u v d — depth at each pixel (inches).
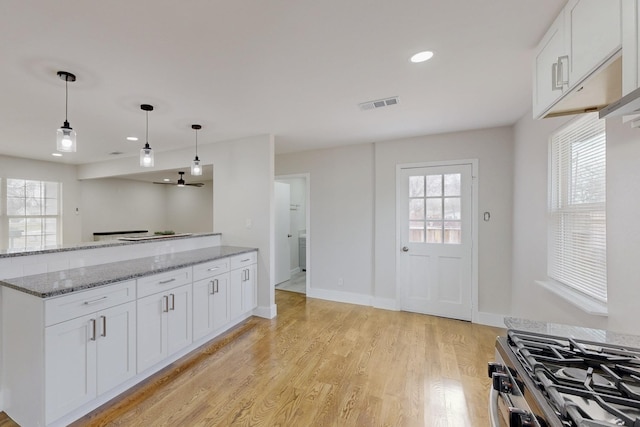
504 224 134.3
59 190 218.2
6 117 114.2
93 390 74.3
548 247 96.4
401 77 84.3
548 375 34.0
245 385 87.8
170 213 303.7
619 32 39.9
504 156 133.9
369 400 80.9
